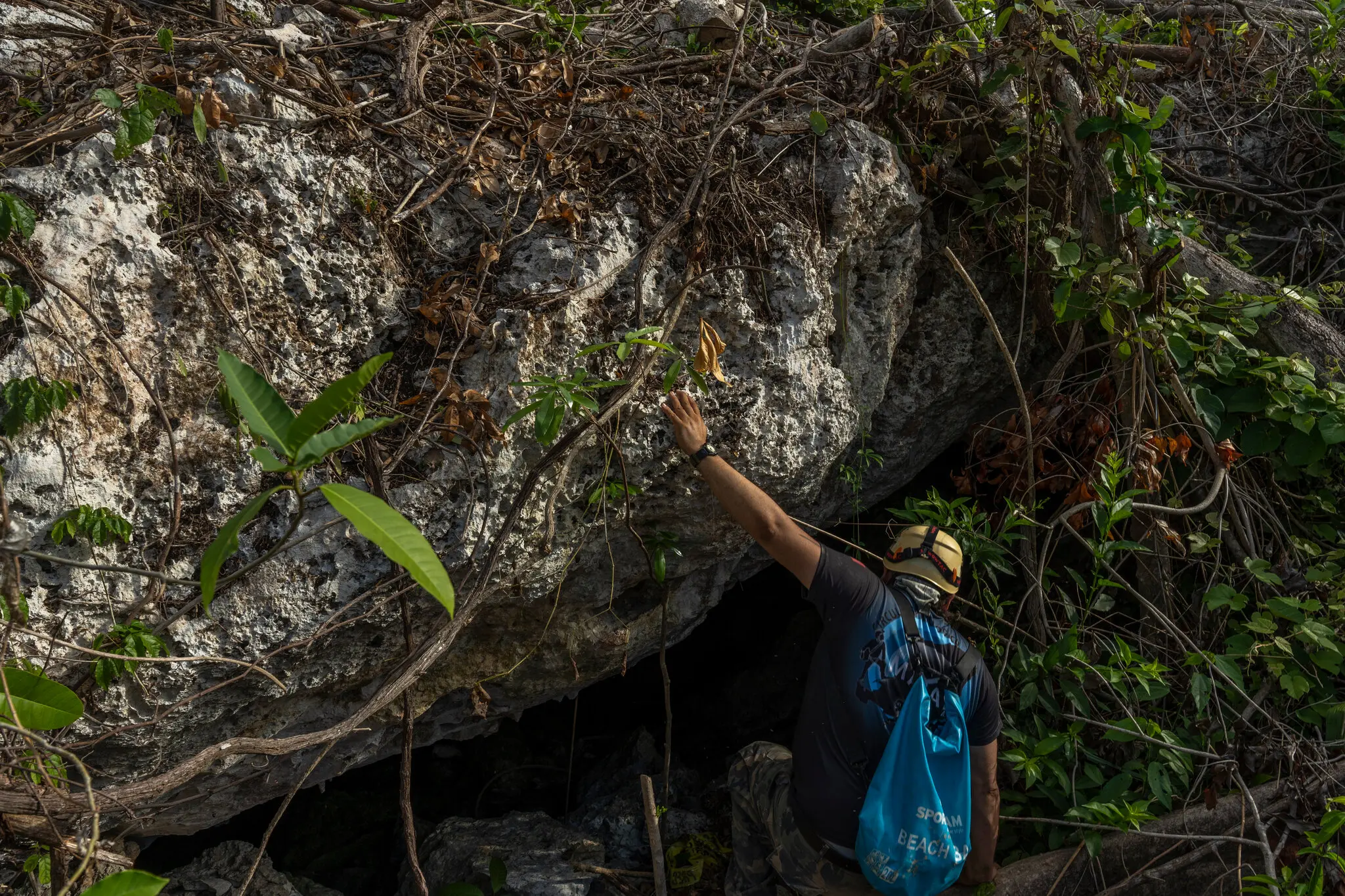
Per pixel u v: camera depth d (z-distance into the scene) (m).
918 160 3.23
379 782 3.80
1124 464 3.13
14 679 1.78
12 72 2.21
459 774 3.91
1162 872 2.65
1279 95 3.97
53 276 2.06
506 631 2.91
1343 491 3.18
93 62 2.28
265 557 1.69
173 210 2.20
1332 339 3.23
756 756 2.92
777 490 3.12
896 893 2.38
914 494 4.21
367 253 2.42
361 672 2.60
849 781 2.42
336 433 1.42
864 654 2.39
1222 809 2.71
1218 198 3.82
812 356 2.97
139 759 2.28
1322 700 2.82
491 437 2.40
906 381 3.58
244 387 1.43
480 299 2.50
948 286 3.47
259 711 2.50
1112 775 2.97
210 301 2.22
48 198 2.08
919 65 3.11
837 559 2.47
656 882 2.94
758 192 2.87
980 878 2.68
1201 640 3.07
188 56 2.36
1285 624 2.99
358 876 3.46
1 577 1.91
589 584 2.97
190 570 2.20
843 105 3.13
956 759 2.39
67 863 2.07
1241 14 4.26
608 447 2.60
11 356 2.00
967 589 3.55
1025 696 2.96
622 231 2.62
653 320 2.67
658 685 4.34
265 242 2.30
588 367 2.58
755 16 3.44
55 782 1.97
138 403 2.15
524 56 2.89
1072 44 3.11
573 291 2.53
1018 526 3.34
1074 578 3.06
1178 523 3.23
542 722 4.13
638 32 3.38
